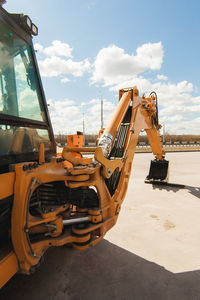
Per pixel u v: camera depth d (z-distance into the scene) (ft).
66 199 5.90
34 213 4.97
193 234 9.62
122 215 11.99
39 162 5.57
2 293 5.77
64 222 5.11
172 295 5.75
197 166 31.14
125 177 8.06
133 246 8.52
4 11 4.90
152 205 13.71
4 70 5.02
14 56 5.41
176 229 10.14
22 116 5.56
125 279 6.43
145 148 74.54
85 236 4.99
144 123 11.66
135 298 5.63
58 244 4.70
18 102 5.44
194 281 6.35
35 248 4.39
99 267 7.04
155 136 15.25
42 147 5.68
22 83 5.69
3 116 4.67
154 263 7.30
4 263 3.74
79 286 6.09
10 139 4.91
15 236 3.96
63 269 6.93
